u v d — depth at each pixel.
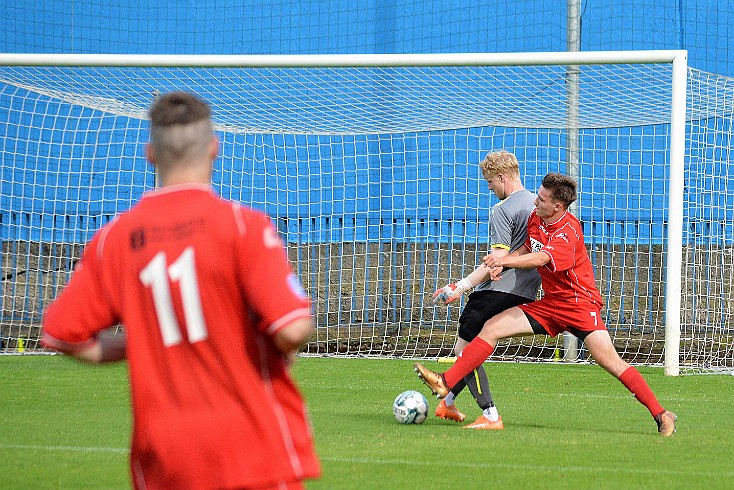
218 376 8.50
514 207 24.41
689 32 53.56
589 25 53.72
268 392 8.61
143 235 8.73
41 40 57.44
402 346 51.12
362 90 48.84
